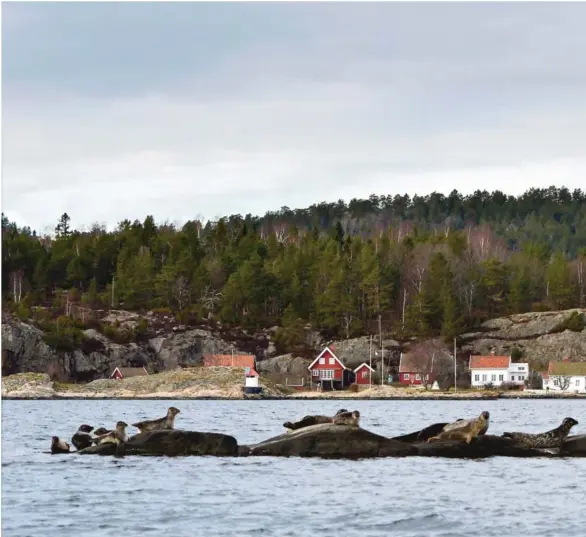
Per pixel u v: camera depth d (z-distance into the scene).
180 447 104.81
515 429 164.75
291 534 67.19
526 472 93.56
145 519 72.19
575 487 85.50
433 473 92.81
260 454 103.31
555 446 105.12
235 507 76.69
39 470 95.31
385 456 102.00
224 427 171.62
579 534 67.12
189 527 69.44
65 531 68.12
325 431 103.56
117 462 100.12
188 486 85.81
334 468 95.62
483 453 102.88
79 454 106.56
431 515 73.31
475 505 77.44
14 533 67.56
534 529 68.81
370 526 69.75
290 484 86.81
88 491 83.44
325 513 74.38
